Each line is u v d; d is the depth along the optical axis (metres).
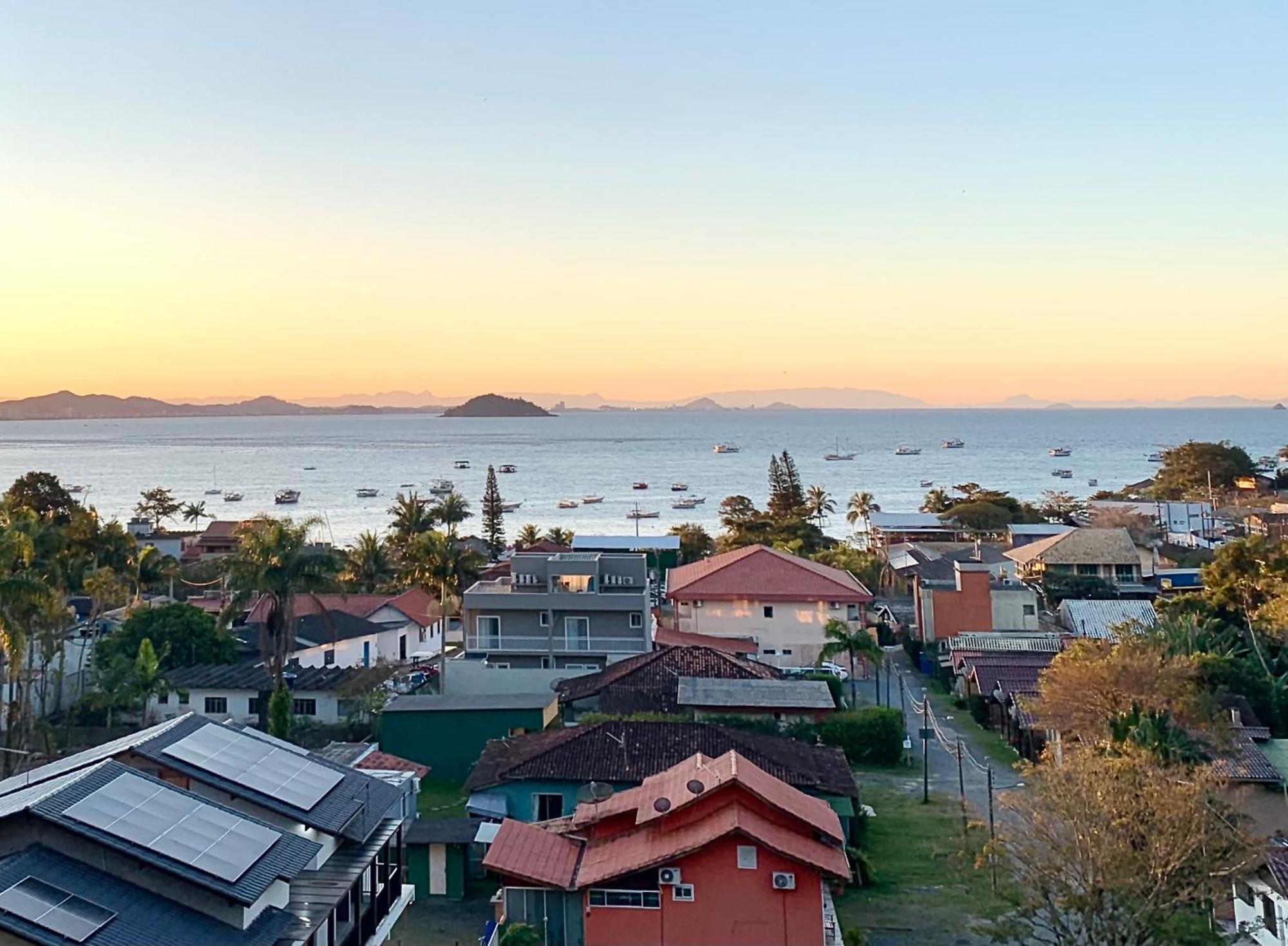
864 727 47.88
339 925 22.02
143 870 18.50
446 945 28.92
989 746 51.19
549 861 28.73
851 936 27.58
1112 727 37.84
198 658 62.56
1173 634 53.56
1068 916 25.17
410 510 123.12
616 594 62.72
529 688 58.44
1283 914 26.09
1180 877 24.30
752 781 28.58
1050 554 92.44
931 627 73.50
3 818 18.36
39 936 15.99
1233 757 37.06
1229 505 138.62
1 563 46.59
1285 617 58.03
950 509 142.88
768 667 59.56
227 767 23.44
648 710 48.47
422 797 43.72
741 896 27.14
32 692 55.91
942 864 34.62
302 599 77.19
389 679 61.12
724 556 79.44
